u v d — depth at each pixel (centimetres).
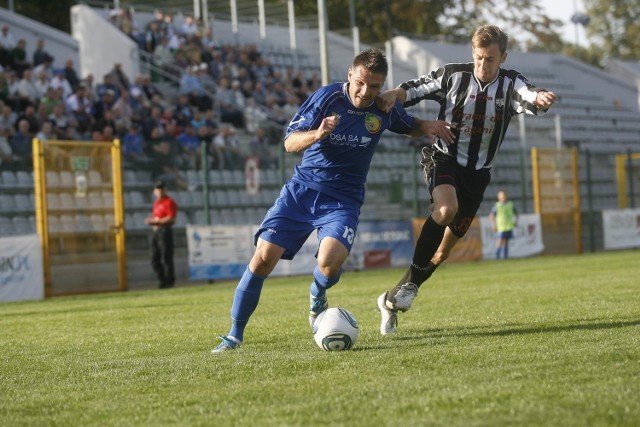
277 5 6234
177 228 3816
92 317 1961
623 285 2117
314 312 1249
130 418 784
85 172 3200
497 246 4550
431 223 1302
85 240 3194
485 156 1345
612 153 5391
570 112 6950
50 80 4075
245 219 4022
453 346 1126
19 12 6191
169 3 5550
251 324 1584
